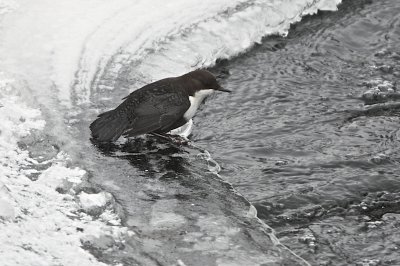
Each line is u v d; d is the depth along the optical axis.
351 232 13.05
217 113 17.09
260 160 15.20
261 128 16.48
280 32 20.77
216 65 19.08
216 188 13.62
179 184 13.62
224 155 15.31
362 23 21.66
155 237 11.90
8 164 13.20
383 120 16.97
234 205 13.13
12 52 17.16
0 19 18.52
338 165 15.05
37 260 10.62
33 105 15.34
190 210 12.80
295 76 18.89
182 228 12.22
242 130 16.38
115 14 19.55
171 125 14.53
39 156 13.73
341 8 22.50
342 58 19.89
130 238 11.72
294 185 14.31
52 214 11.93
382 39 20.89
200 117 16.88
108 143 14.58
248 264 11.47
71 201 12.45
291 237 12.84
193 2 20.72
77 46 17.83
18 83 15.87
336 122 16.84
